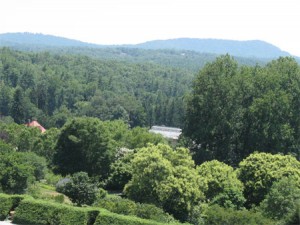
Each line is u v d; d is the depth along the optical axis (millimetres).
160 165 33750
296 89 61344
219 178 37656
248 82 61656
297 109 61062
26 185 32562
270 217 31172
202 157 58969
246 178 40125
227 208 31906
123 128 70812
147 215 27703
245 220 28297
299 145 59969
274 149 58031
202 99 60938
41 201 25969
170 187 33000
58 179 45188
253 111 58469
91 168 51656
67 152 51969
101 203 28812
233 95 60562
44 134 65375
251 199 39312
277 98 58719
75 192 32562
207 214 30047
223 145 60312
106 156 51344
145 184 33688
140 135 65625
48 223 25453
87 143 51562
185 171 34438
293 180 35812
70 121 52844
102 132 52344
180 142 62500
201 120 61281
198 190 33688
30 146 64625
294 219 28078
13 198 26500
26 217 25609
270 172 39031
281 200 32188
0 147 34250
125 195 38594
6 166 32188
